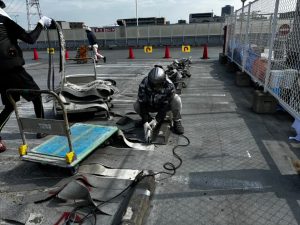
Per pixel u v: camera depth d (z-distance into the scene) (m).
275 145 3.54
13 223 2.21
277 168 2.97
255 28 6.27
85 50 13.55
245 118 4.61
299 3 3.86
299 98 3.77
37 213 2.29
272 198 2.45
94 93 4.71
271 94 4.70
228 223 2.16
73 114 4.75
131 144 3.57
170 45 23.80
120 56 16.22
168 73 6.45
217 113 4.92
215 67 10.59
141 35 24.56
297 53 3.89
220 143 3.63
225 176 2.83
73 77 5.40
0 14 3.28
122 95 6.44
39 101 3.92
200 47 21.66
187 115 4.85
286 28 4.29
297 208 2.31
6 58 3.32
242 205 2.37
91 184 2.67
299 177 2.78
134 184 2.56
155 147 3.52
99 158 3.23
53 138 3.31
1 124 3.73
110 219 2.21
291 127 4.14
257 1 6.16
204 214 2.27
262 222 2.16
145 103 3.86
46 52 21.92
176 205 2.39
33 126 2.89
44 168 3.08
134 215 2.10
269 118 4.59
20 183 2.81
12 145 3.77
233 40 9.52
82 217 2.23
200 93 6.46
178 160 3.18
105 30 24.69
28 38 3.53
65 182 2.74
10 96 2.83
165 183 2.72
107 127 3.60
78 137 3.31
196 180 2.77
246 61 7.12
